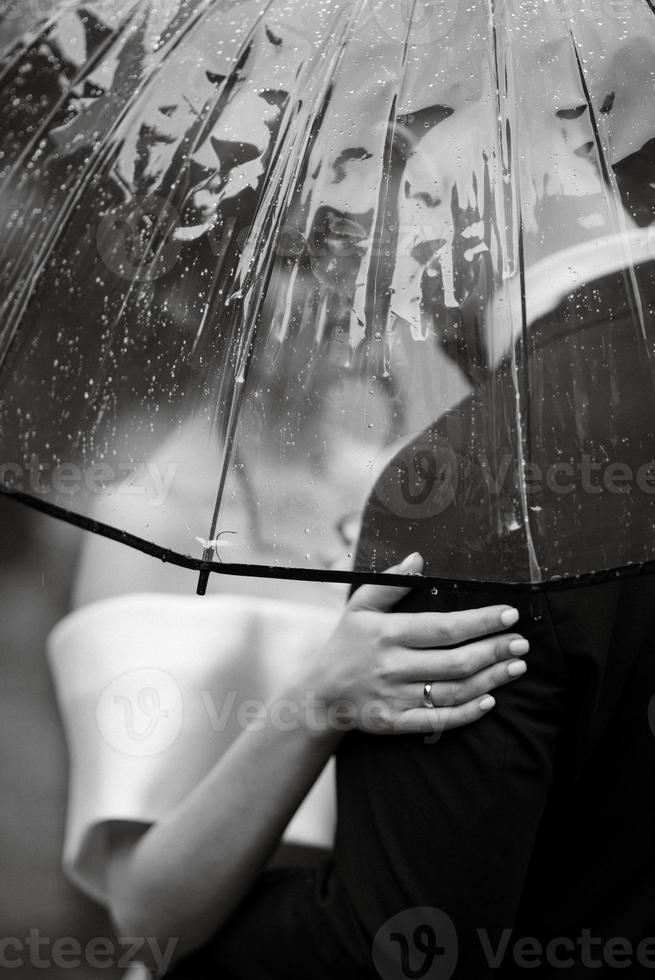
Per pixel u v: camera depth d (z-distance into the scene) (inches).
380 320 44.8
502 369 43.5
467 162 44.8
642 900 47.7
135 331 47.3
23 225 50.0
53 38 51.7
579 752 45.9
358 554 43.1
